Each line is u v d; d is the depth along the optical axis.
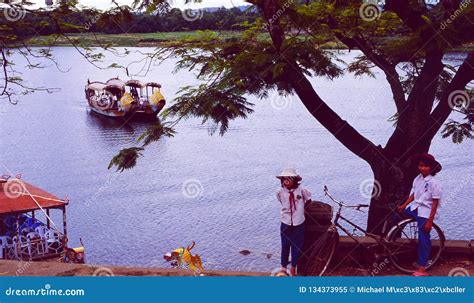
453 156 64.81
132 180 56.88
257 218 42.44
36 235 24.59
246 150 72.62
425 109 13.84
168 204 47.41
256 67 11.54
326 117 14.04
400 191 13.91
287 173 8.66
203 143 78.38
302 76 12.23
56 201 24.58
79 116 101.94
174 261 9.08
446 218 41.25
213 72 12.59
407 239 8.62
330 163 63.84
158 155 70.00
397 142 14.12
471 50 11.56
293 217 8.63
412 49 11.75
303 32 12.27
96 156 68.50
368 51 14.38
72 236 40.41
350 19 13.03
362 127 85.00
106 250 37.19
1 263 8.97
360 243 8.80
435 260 8.62
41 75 163.25
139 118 91.12
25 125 93.88
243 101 11.97
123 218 43.75
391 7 12.59
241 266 31.91
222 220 42.06
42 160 67.12
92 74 170.12
